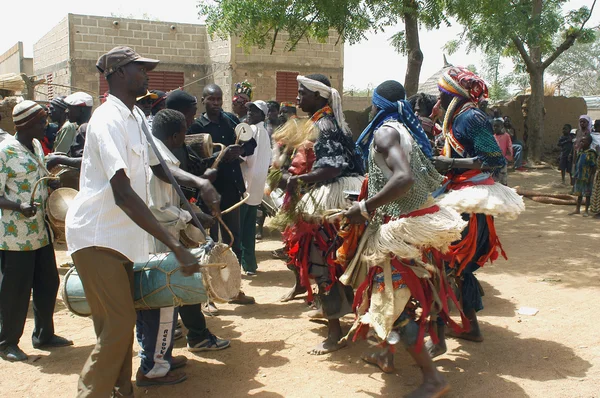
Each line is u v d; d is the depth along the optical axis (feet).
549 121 68.69
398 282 11.45
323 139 14.12
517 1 48.03
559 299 18.44
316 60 66.18
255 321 17.08
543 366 13.42
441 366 13.57
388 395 12.21
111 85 10.81
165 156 11.89
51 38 66.49
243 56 62.90
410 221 11.18
